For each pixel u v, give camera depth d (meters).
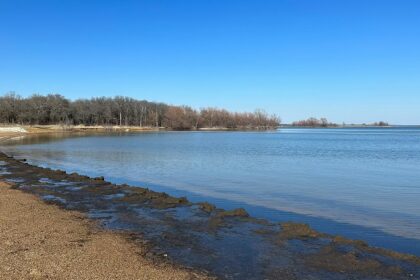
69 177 28.89
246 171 36.66
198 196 23.94
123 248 12.68
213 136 132.12
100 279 10.12
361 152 63.69
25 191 23.27
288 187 27.52
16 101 175.38
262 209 20.39
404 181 31.05
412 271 11.22
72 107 190.50
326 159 50.22
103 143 82.69
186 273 10.81
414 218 18.66
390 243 14.66
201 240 13.81
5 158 44.06
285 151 63.72
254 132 191.38
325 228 16.75
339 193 25.31
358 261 11.84
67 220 16.05
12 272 10.38
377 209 20.61
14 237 13.38
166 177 32.31
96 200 20.67
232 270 11.13
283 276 10.78
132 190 23.23
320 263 11.71
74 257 11.62
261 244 13.42
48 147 68.88
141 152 58.97
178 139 106.12
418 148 75.00
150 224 15.86
